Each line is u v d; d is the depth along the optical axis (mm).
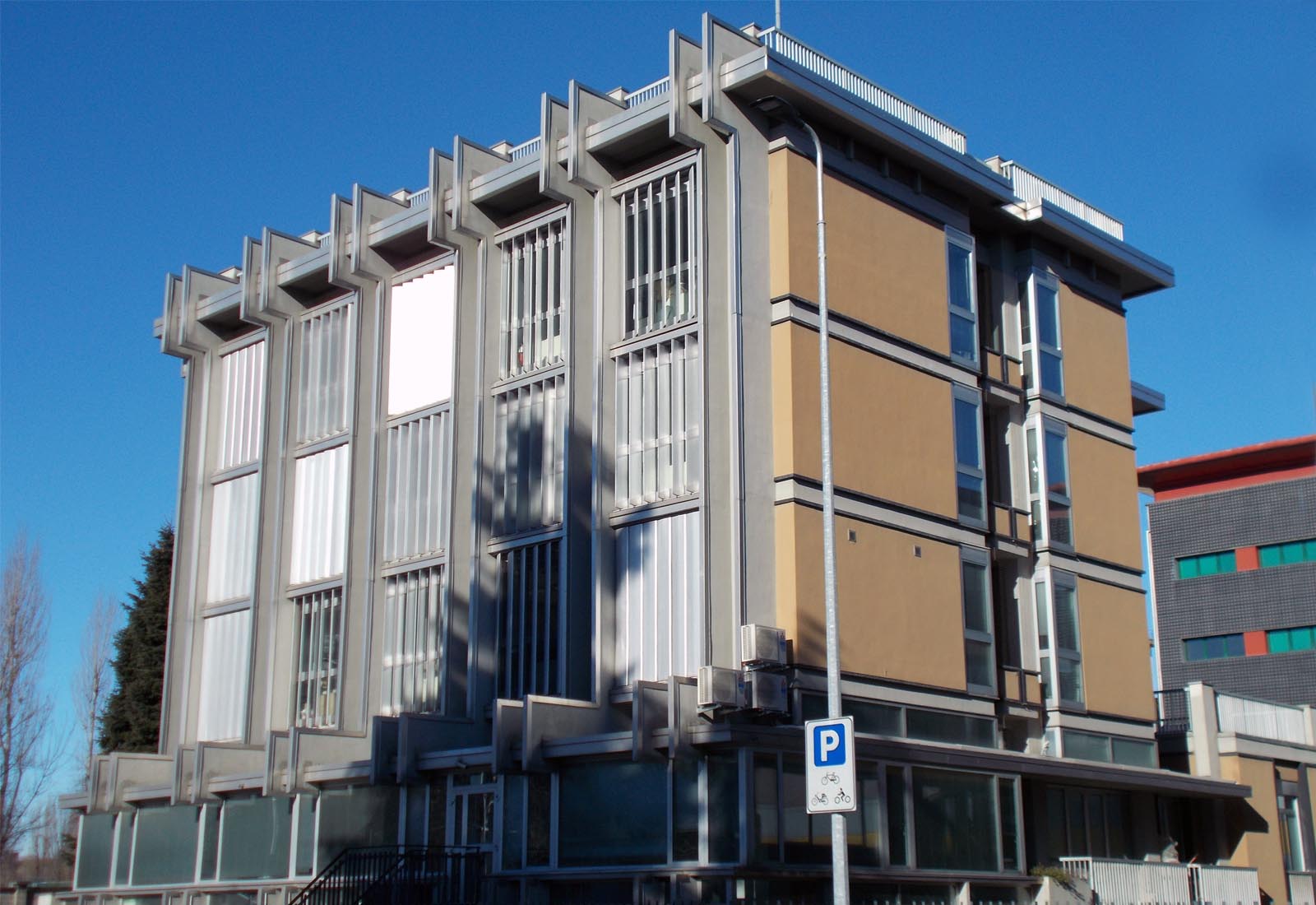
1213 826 35281
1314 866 36594
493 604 31781
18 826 49469
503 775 27156
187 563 39125
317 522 36312
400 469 34500
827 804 17641
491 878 26672
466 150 33688
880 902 25344
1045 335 35438
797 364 28516
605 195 31375
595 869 25219
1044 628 33312
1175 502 59000
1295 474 56062
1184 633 57469
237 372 40094
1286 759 36906
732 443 27609
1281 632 54844
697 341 28812
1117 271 38281
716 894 23625
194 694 38250
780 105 23281
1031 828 30484
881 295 30781
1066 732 32719
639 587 28859
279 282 37938
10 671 49938
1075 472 35281
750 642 26094
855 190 30781
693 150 29750
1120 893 29516
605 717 28016
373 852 28734
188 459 39906
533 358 32500
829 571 19938
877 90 31922
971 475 32156
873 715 28000
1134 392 40375
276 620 36250
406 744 29016
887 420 30203
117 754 36406
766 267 29031
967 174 32906
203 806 34219
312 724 34781
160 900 34344
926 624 29828
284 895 30969
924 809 26641
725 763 24203
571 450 30047
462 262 33656
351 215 36250
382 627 33906
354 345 35719
